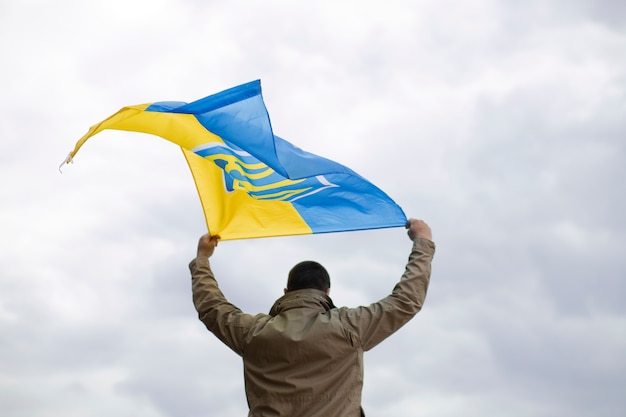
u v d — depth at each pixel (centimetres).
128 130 457
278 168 424
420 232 437
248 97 415
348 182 460
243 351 403
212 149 462
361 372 393
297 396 385
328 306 409
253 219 470
